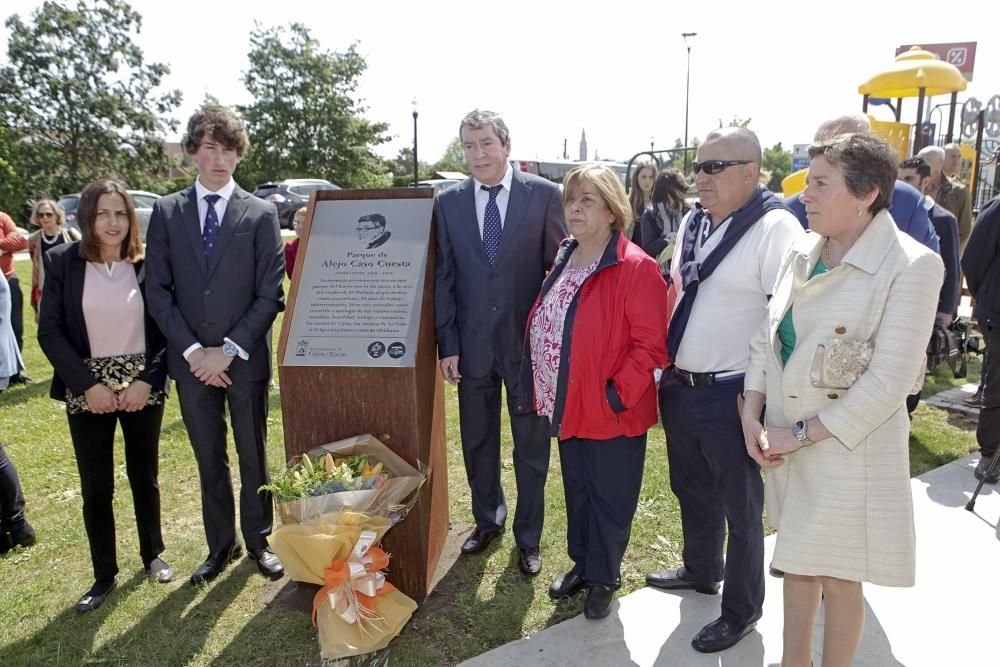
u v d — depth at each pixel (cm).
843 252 183
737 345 224
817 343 181
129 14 3225
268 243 279
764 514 338
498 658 238
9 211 2734
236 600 279
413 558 269
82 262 268
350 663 230
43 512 363
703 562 267
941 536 305
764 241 215
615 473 249
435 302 287
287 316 273
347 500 229
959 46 1455
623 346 239
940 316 417
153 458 291
